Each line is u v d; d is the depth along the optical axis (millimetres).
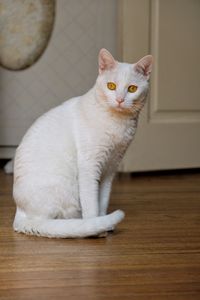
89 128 1256
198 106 2004
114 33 2088
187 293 974
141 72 1253
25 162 1265
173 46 1926
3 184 1777
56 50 2094
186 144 2006
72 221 1210
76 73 2121
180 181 1887
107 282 1011
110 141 1260
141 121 1918
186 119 1998
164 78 1930
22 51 2072
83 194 1261
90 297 957
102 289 985
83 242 1208
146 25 1882
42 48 2082
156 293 973
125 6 1848
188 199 1606
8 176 1925
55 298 953
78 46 2100
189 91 1980
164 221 1372
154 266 1080
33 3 2047
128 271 1057
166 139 1969
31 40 2070
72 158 1263
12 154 2125
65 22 2078
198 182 1871
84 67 2121
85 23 2084
